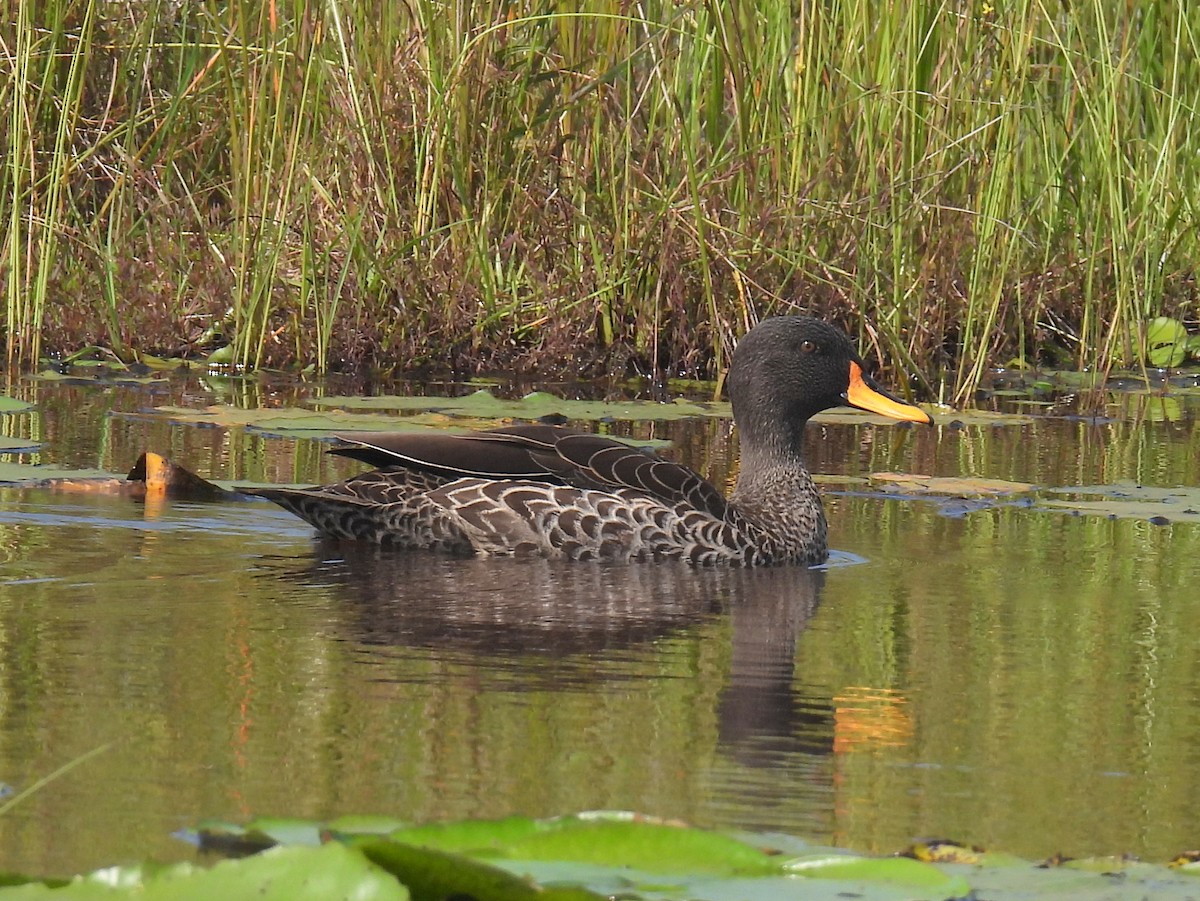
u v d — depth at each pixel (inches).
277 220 729.6
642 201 748.0
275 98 718.5
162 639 333.1
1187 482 540.7
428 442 443.8
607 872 204.4
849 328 732.7
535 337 764.6
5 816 231.3
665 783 253.6
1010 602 388.2
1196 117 801.6
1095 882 213.6
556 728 280.2
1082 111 785.6
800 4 717.3
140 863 202.4
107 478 489.7
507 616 365.4
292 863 186.1
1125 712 300.0
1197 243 808.9
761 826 236.1
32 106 738.8
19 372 706.2
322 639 337.4
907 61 706.8
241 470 518.3
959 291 762.2
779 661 331.0
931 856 221.3
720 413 647.8
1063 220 798.5
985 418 648.4
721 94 721.6
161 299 759.1
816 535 449.1
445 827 211.3
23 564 397.4
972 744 279.0
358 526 443.5
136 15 782.5
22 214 736.3
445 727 278.5
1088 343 799.7
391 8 739.4
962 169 745.0
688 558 436.8
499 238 756.6
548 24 738.8
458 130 737.0
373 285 753.6
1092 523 486.3
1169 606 384.2
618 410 625.0
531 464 445.7
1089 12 778.8
